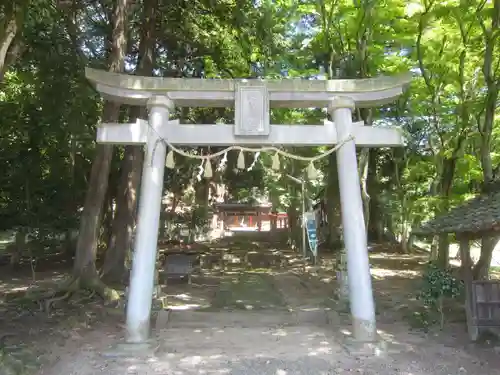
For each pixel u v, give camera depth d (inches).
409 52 600.1
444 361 263.1
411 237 984.3
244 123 301.4
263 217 1405.0
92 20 608.4
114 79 300.2
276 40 627.2
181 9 592.4
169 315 369.7
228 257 830.5
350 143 305.0
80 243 440.1
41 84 556.7
